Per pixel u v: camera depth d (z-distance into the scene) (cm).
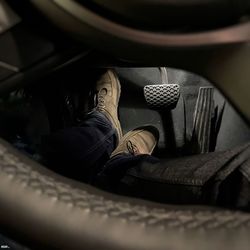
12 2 42
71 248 36
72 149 76
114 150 102
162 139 116
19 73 46
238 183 56
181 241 34
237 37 35
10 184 37
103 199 37
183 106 115
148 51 37
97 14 36
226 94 38
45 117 89
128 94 117
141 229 35
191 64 37
